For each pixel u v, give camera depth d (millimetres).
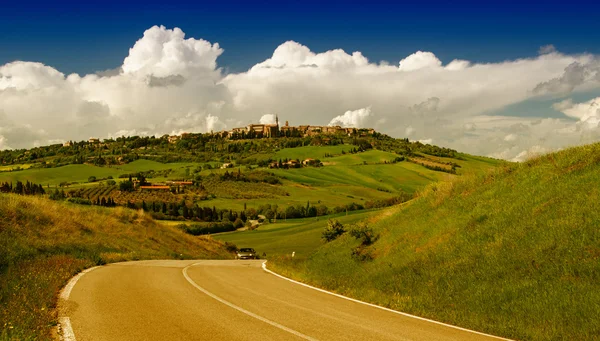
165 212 116562
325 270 19000
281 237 77938
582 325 8211
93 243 26828
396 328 8359
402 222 20406
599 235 10742
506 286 10711
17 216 22812
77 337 6883
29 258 16141
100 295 10695
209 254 44594
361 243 20906
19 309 8031
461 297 11211
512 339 8047
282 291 13062
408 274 14203
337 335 7543
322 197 150125
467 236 14672
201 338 7035
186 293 11617
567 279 9930
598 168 13867
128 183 147250
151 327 7660
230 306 9883
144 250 32656
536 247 11742
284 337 7258
